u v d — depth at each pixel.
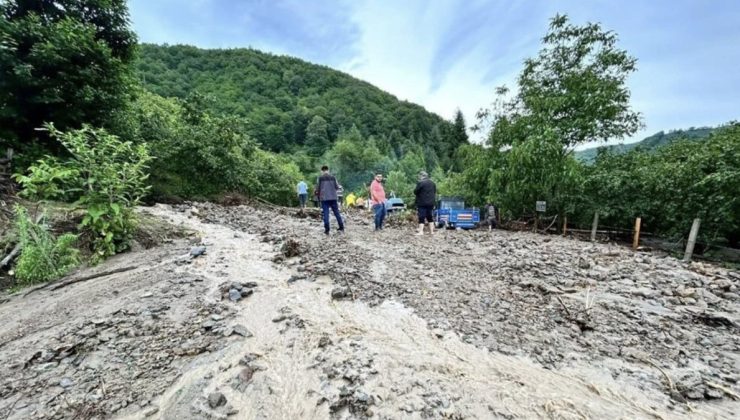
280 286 4.62
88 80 9.21
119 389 2.54
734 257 8.67
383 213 10.32
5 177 7.07
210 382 2.62
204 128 16.95
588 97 12.57
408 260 6.17
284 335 3.33
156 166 14.13
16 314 3.80
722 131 11.09
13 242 5.27
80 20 9.70
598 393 2.59
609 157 13.43
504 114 15.34
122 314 3.67
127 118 11.29
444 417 2.28
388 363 2.88
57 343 3.11
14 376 2.67
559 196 12.98
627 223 11.62
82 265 5.43
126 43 11.08
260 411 2.34
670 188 9.81
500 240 9.50
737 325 3.83
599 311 4.12
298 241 7.04
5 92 8.04
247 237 7.97
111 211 6.19
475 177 15.85
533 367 2.91
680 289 5.01
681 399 2.53
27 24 8.11
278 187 21.75
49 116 8.91
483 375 2.77
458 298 4.36
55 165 6.32
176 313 3.74
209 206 13.95
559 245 8.98
